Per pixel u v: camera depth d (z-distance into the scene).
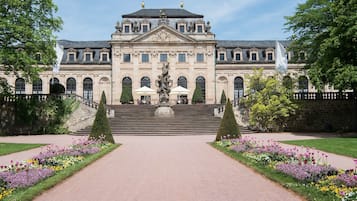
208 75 73.06
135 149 23.36
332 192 10.01
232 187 11.67
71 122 42.88
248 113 44.47
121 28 73.75
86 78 74.31
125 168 15.64
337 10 34.03
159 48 72.81
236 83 74.69
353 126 45.19
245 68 74.56
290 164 14.17
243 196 10.44
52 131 41.81
